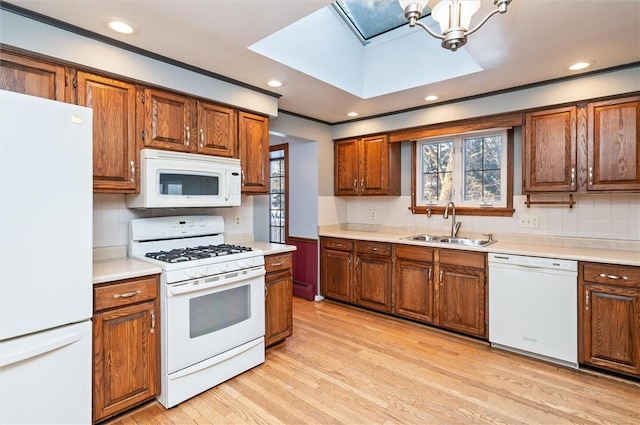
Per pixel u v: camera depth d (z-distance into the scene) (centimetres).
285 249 288
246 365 247
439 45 280
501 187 336
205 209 294
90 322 171
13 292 143
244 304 250
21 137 144
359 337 308
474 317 296
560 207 299
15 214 143
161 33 200
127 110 217
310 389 224
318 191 421
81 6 171
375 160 398
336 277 406
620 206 272
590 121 261
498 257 280
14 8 170
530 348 266
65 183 159
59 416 159
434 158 384
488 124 315
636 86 242
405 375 241
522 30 197
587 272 241
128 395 192
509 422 190
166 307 204
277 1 170
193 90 249
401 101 337
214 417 195
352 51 313
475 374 242
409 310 341
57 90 188
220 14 180
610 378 236
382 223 427
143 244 245
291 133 382
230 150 278
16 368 145
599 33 201
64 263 159
